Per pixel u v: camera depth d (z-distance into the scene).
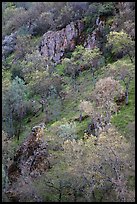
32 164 57.50
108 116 63.69
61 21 118.94
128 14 96.25
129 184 46.22
